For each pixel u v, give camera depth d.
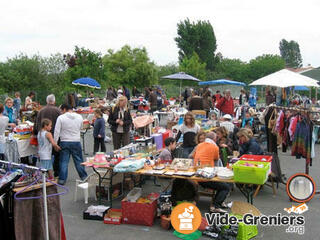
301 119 7.04
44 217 4.09
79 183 7.29
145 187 7.63
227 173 5.55
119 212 6.01
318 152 11.77
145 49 37.09
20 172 4.05
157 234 5.36
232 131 9.29
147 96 21.67
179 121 11.38
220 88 34.66
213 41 56.84
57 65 32.78
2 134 7.87
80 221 5.86
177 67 51.62
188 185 5.96
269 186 7.36
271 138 8.64
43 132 7.29
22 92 27.09
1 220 3.92
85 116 16.75
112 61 36.12
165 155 6.80
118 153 6.73
